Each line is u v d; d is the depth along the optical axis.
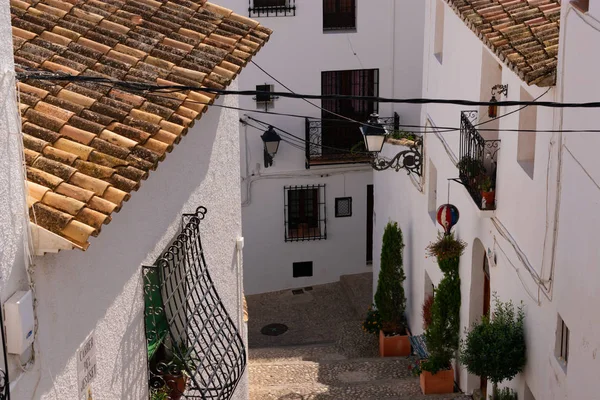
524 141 11.57
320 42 20.75
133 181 6.65
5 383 5.07
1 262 5.15
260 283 22.06
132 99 7.89
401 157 17.52
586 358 9.37
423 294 16.48
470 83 13.31
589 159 9.16
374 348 17.98
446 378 14.45
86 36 8.84
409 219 17.39
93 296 6.58
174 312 8.80
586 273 9.33
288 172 21.47
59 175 6.31
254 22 10.61
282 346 19.27
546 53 10.52
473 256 13.77
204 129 9.61
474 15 12.02
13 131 5.35
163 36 9.45
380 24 20.81
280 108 21.03
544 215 10.66
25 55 7.95
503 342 11.74
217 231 10.40
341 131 21.41
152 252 8.02
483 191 12.57
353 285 21.69
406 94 21.31
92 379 6.61
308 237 21.91
